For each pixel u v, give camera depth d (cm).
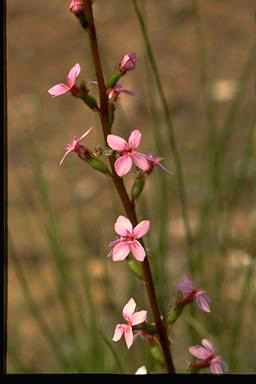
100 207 127
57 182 133
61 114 151
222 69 156
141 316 51
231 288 91
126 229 50
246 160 94
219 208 88
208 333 83
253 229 105
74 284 89
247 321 89
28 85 163
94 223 121
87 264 107
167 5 180
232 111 93
